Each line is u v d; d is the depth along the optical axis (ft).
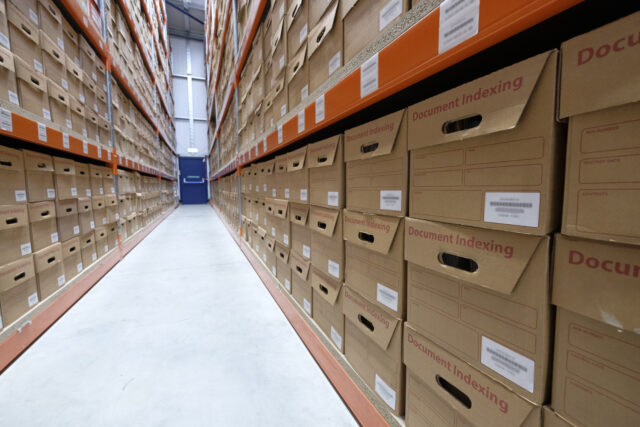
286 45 3.28
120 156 7.29
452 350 1.32
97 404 2.34
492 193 1.06
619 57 0.69
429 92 2.12
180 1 22.68
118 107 7.41
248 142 6.20
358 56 1.81
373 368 1.99
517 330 1.02
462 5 1.10
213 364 2.87
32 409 2.29
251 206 6.60
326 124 2.37
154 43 12.87
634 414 0.74
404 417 1.75
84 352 3.07
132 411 2.27
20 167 3.26
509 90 0.98
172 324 3.71
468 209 1.17
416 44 1.32
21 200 3.26
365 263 2.01
